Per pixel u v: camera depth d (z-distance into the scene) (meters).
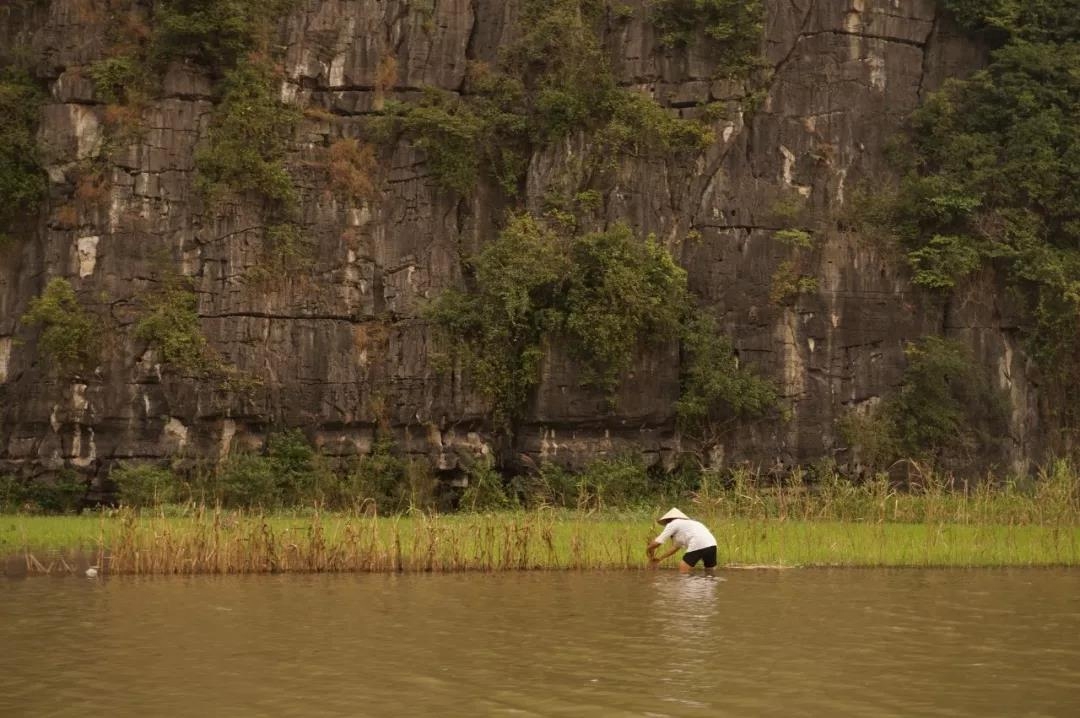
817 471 38.09
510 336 37.66
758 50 40.28
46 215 38.22
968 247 39.41
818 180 40.06
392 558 21.16
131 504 33.62
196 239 37.12
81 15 38.22
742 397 37.72
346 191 38.34
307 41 39.06
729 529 25.16
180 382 36.19
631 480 36.72
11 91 38.25
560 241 38.06
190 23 37.38
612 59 40.31
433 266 38.12
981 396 38.91
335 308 37.72
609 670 11.70
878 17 41.06
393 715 9.80
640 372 37.69
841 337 39.09
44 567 21.00
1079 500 29.38
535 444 37.38
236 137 37.41
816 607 16.27
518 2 40.50
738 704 10.27
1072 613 15.84
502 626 14.42
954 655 12.65
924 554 22.92
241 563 20.86
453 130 38.12
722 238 39.22
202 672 11.53
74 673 11.48
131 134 37.28
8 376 37.47
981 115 40.91
